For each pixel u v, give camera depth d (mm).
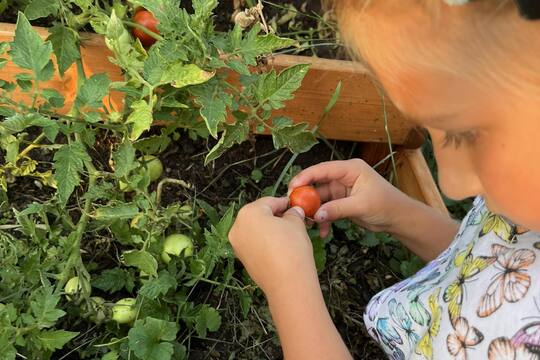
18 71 729
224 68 695
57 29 666
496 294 452
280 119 670
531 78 294
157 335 647
